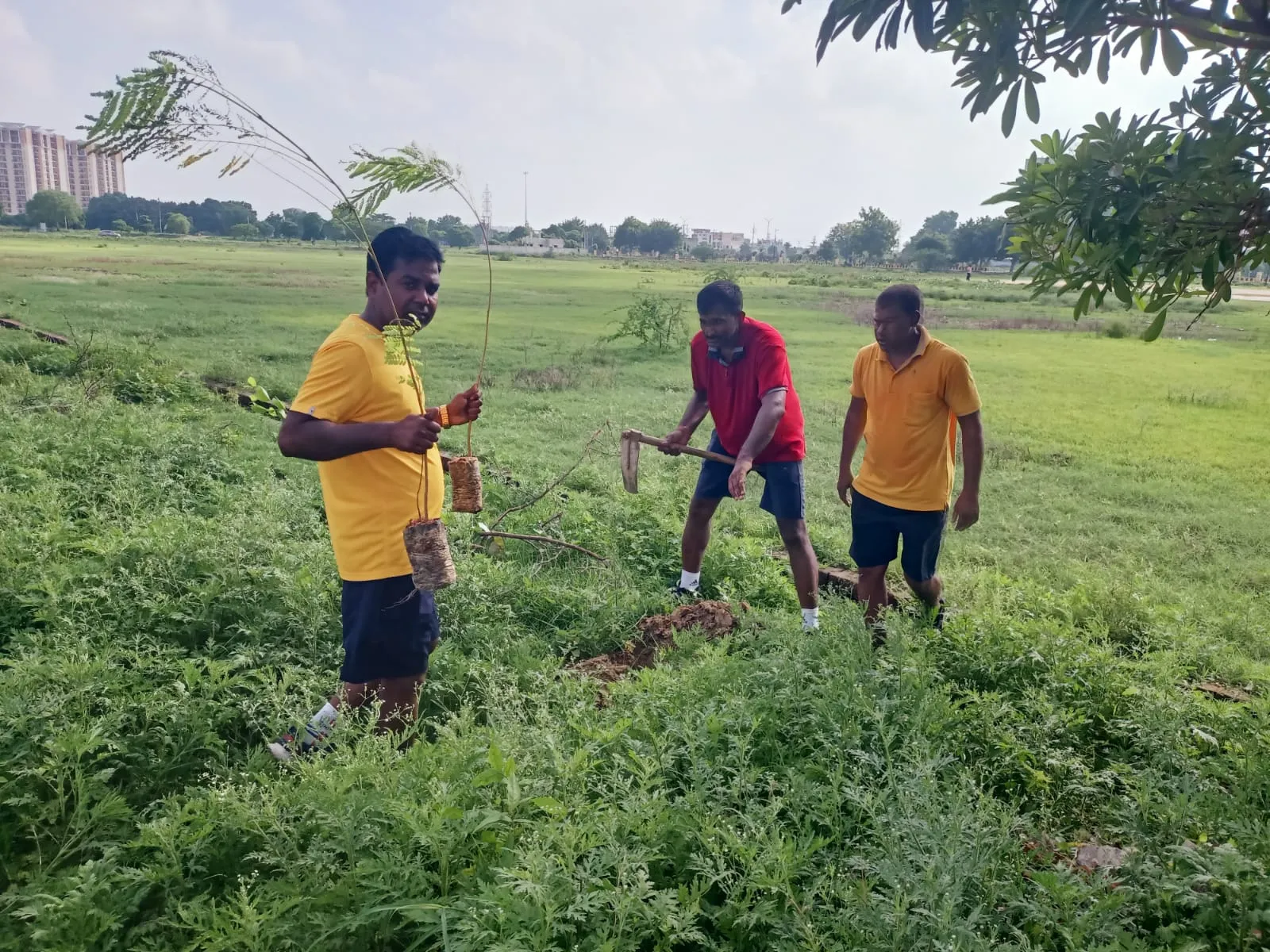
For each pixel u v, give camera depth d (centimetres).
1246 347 2720
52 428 818
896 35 275
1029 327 3291
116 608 440
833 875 267
